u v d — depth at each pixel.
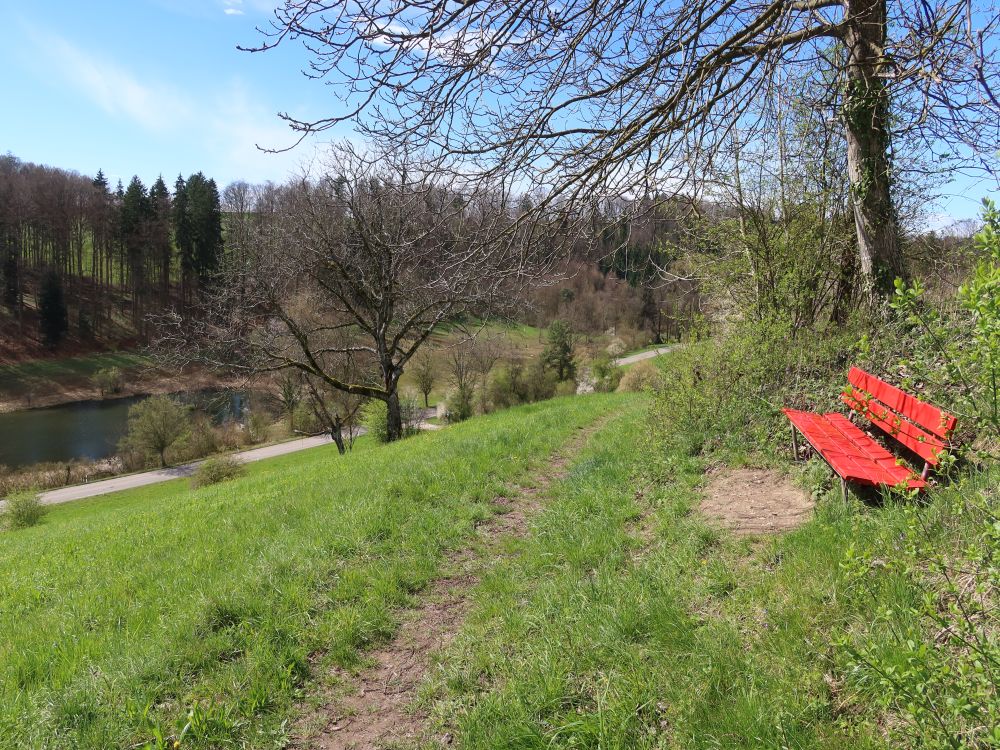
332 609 4.39
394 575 4.85
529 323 38.97
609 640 3.35
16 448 36.84
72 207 58.50
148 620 4.46
